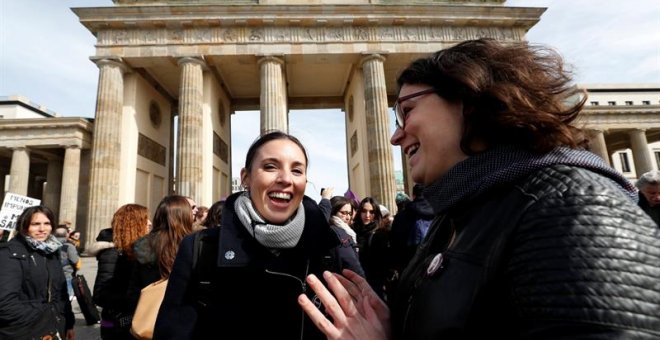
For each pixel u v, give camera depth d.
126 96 38.69
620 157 74.44
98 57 36.31
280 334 3.09
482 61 1.79
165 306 3.19
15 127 43.38
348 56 39.28
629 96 84.25
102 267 6.30
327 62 40.75
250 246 3.25
